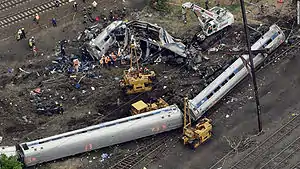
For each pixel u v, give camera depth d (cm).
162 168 14850
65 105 16662
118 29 18388
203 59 17988
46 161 14950
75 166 14938
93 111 16438
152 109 15888
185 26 19450
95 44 18025
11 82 17475
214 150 15238
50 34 19350
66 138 14900
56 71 17825
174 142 15500
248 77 17238
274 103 16500
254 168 14725
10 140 15638
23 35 19212
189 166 14862
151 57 18125
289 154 15012
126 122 15250
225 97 16750
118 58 18050
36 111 16462
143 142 15550
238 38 18750
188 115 15538
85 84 17312
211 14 18700
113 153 15250
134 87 16812
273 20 19538
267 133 15600
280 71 17550
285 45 18450
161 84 17212
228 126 15888
